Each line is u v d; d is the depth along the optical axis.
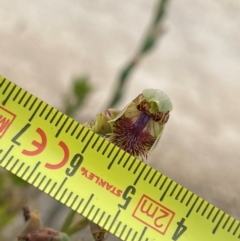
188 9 0.28
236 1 0.28
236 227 0.13
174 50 0.26
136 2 0.27
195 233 0.13
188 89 0.26
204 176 0.23
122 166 0.13
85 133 0.13
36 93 0.24
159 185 0.13
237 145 0.25
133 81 0.25
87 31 0.26
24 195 0.15
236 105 0.26
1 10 0.25
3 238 0.15
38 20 0.25
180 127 0.25
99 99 0.24
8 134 0.13
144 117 0.14
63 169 0.13
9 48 0.24
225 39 0.28
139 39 0.26
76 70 0.25
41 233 0.13
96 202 0.13
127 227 0.13
